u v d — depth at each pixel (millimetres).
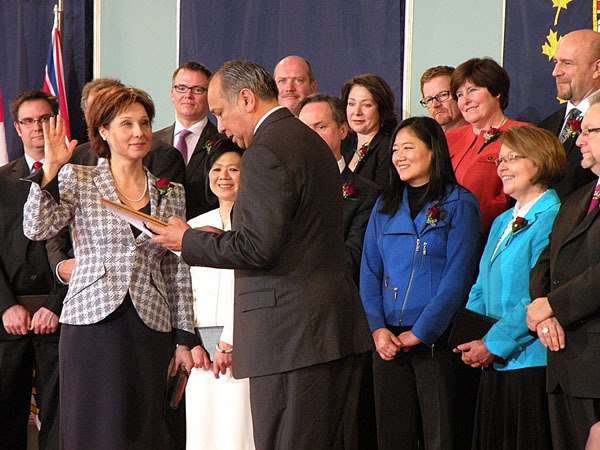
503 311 5020
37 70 7922
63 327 4781
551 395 4703
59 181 4734
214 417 5555
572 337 4586
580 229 4660
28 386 6074
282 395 4168
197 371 5570
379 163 6023
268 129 4230
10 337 5949
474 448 5074
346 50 7109
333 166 4340
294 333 4141
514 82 6512
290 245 4168
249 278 4238
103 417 4695
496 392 4977
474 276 5527
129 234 4754
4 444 6016
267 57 7418
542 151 5059
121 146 4789
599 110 4672
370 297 5453
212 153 5785
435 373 5270
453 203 5336
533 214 5047
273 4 7387
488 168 5773
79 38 7863
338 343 4180
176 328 5016
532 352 4891
